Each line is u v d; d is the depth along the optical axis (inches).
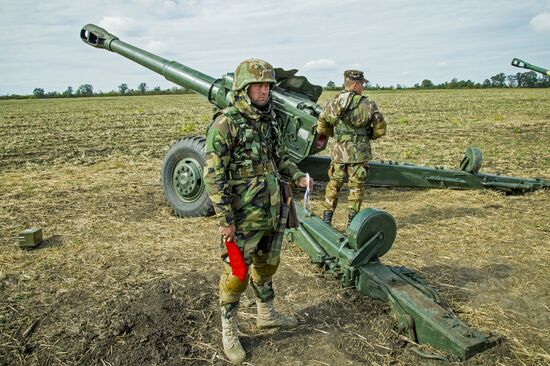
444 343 104.0
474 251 170.2
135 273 148.9
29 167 333.4
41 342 111.7
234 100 97.7
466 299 133.7
